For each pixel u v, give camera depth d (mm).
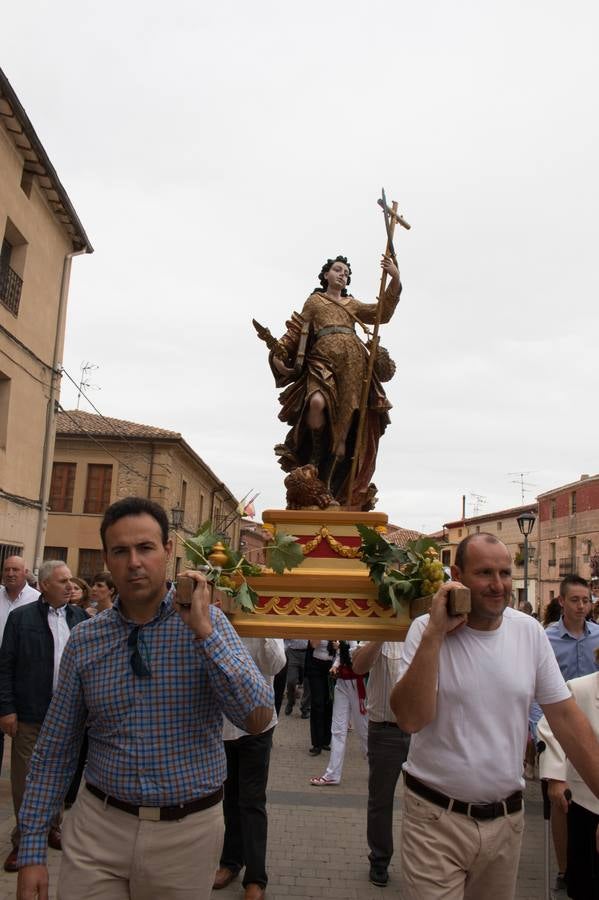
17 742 4852
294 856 5141
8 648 4965
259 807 4359
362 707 6531
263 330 4711
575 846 3521
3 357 13367
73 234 16250
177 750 2369
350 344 4680
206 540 3584
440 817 2689
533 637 2840
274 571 3613
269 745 4438
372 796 4719
